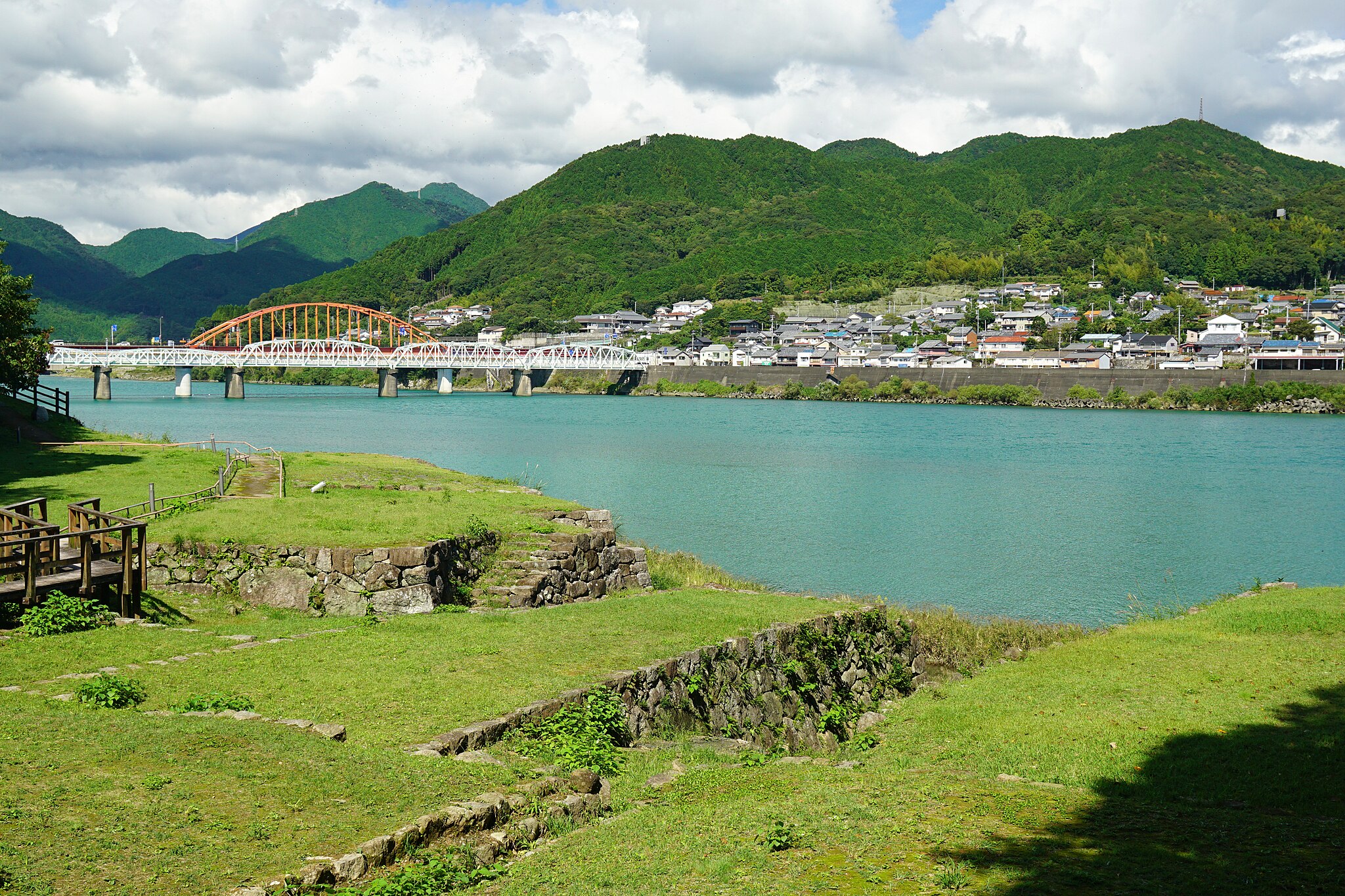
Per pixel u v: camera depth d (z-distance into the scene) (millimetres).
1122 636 23375
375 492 28781
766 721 17797
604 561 24719
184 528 21609
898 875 9367
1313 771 13609
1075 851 10023
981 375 149875
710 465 68750
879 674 21422
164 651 15398
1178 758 14492
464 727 12578
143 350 150750
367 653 15891
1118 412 129750
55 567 18156
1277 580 32500
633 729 15078
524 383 177500
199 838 8977
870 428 103500
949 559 38500
